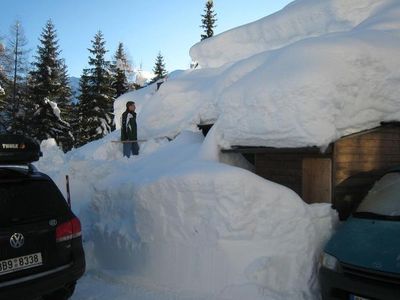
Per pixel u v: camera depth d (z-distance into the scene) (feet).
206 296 16.14
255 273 15.99
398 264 13.01
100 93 138.21
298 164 20.65
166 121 34.45
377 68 19.57
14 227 12.78
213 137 23.20
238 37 43.01
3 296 12.17
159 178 19.47
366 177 19.88
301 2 40.70
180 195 18.52
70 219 14.47
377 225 15.53
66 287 14.28
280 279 16.34
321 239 17.56
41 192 14.11
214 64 44.21
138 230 19.76
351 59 19.24
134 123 34.58
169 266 18.07
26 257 12.94
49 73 127.85
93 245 21.98
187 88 35.99
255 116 20.54
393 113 19.85
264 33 40.78
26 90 131.13
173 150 27.50
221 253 16.74
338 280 14.20
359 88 19.17
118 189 22.27
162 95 36.88
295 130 18.62
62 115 134.00
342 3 35.45
